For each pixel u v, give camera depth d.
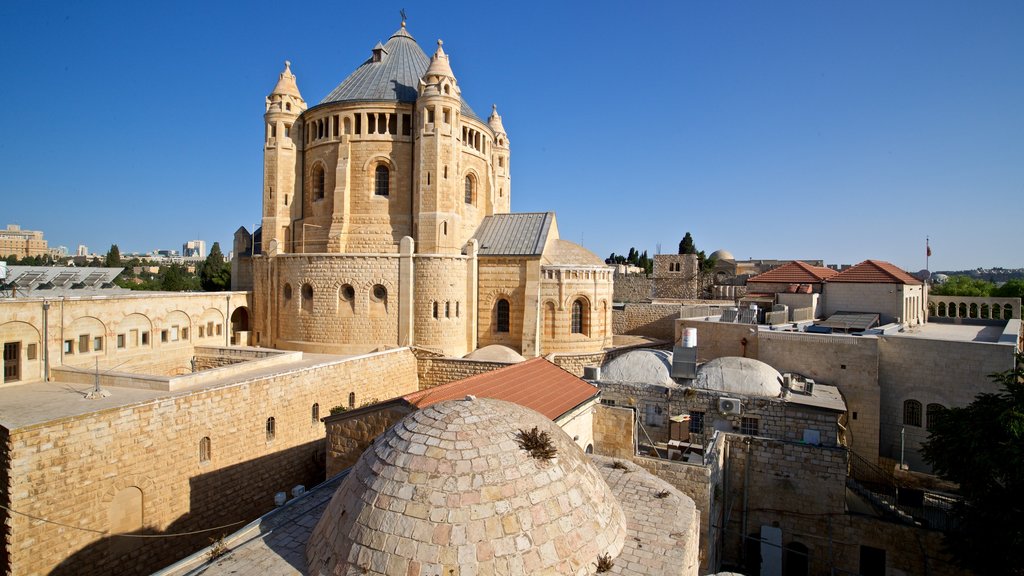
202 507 28.31
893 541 25.64
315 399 36.00
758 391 31.70
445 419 14.34
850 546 26.48
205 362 46.59
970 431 24.20
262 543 14.67
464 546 11.76
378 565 11.85
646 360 35.81
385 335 50.91
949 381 35.03
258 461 31.56
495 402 16.16
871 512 27.91
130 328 43.38
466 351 53.59
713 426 31.61
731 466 28.58
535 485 13.19
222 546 14.55
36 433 21.84
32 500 21.67
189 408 27.81
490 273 54.12
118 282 110.19
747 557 28.19
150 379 30.11
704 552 22.81
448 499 12.34
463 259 52.97
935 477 31.91
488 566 11.66
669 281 88.88
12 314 33.91
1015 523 22.11
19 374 34.16
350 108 55.50
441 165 52.81
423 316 50.78
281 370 36.22
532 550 12.17
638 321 68.31
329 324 50.78
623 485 18.98
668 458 30.69
